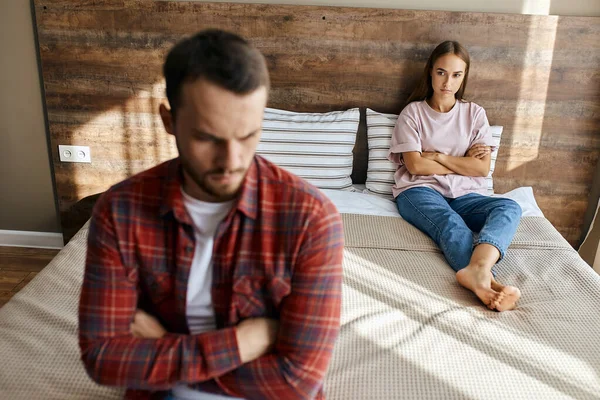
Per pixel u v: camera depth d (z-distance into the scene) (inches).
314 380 35.9
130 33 101.5
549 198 111.0
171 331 38.9
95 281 35.7
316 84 105.7
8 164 112.0
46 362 55.2
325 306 35.3
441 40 101.8
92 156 110.0
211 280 36.2
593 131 105.8
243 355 35.7
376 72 104.4
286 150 101.7
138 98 105.7
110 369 35.3
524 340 62.5
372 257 80.4
